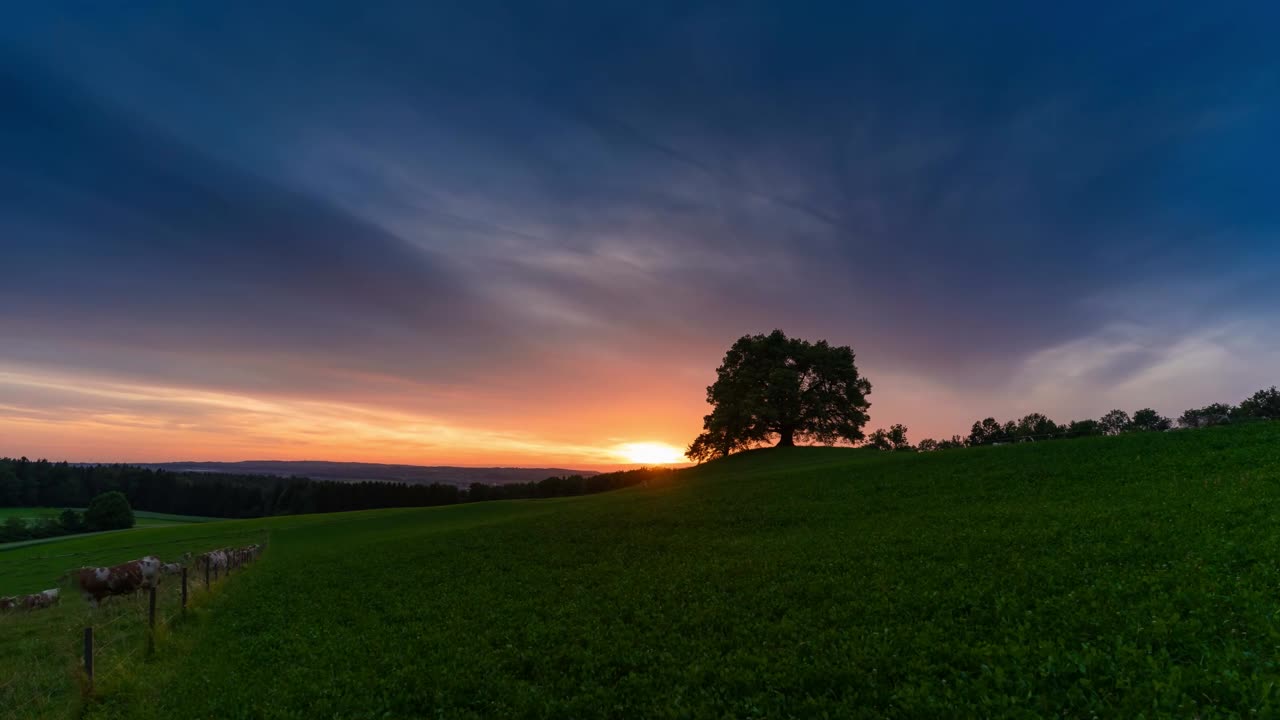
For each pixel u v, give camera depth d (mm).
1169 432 45875
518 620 20609
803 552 25406
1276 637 11312
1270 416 116500
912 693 11547
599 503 60812
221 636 22688
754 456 90000
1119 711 9828
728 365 97938
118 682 17219
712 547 29688
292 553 52000
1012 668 11883
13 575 52781
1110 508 25781
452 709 14125
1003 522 26312
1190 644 11750
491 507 81000
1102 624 13289
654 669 14969
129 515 126312
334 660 18312
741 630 16656
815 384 94125
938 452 56250
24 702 17109
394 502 165250
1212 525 20344
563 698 14086
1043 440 52125
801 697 12516
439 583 28938
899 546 24062
